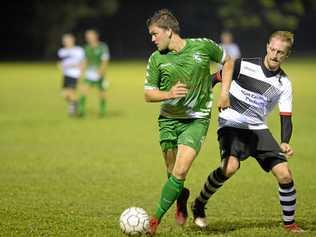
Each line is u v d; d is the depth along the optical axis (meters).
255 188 31.88
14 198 29.16
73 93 64.06
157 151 43.44
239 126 23.34
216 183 23.44
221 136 23.61
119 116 65.31
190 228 23.94
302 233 23.03
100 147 44.94
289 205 23.08
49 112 68.19
